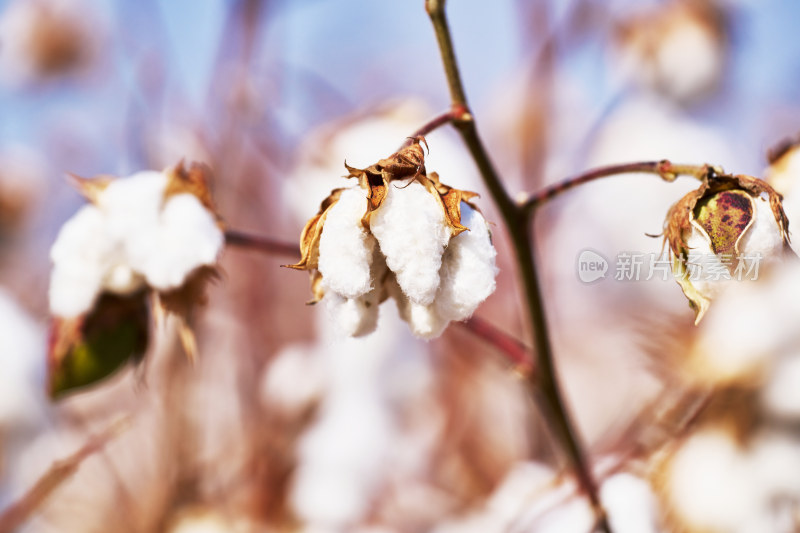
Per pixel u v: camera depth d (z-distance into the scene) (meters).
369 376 1.37
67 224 0.92
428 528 1.26
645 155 1.60
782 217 0.84
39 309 1.51
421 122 1.36
